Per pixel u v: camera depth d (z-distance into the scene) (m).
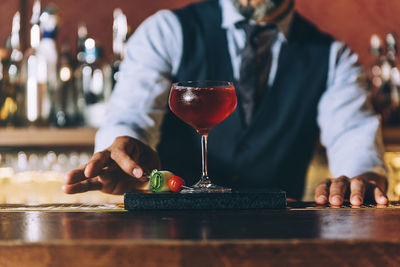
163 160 1.96
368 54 2.71
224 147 1.90
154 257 0.65
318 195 1.09
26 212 0.99
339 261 0.66
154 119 1.67
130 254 0.65
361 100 1.81
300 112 1.91
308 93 1.90
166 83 1.82
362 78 1.92
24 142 2.18
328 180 1.19
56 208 1.04
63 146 2.29
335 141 1.75
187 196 1.00
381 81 2.29
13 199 2.23
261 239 0.67
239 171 1.91
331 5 2.71
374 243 0.66
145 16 2.69
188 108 1.08
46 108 2.23
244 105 1.88
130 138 1.23
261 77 1.88
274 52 1.90
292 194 1.96
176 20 1.91
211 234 0.71
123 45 2.29
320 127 1.92
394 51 2.31
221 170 1.92
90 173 1.07
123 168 1.10
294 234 0.71
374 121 1.69
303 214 0.92
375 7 2.71
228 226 0.78
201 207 1.00
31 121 2.22
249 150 1.89
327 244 0.66
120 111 1.62
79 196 2.19
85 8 2.68
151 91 1.74
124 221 0.85
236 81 1.89
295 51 1.91
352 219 0.86
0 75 2.24
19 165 2.25
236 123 1.87
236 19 1.87
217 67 1.88
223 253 0.65
